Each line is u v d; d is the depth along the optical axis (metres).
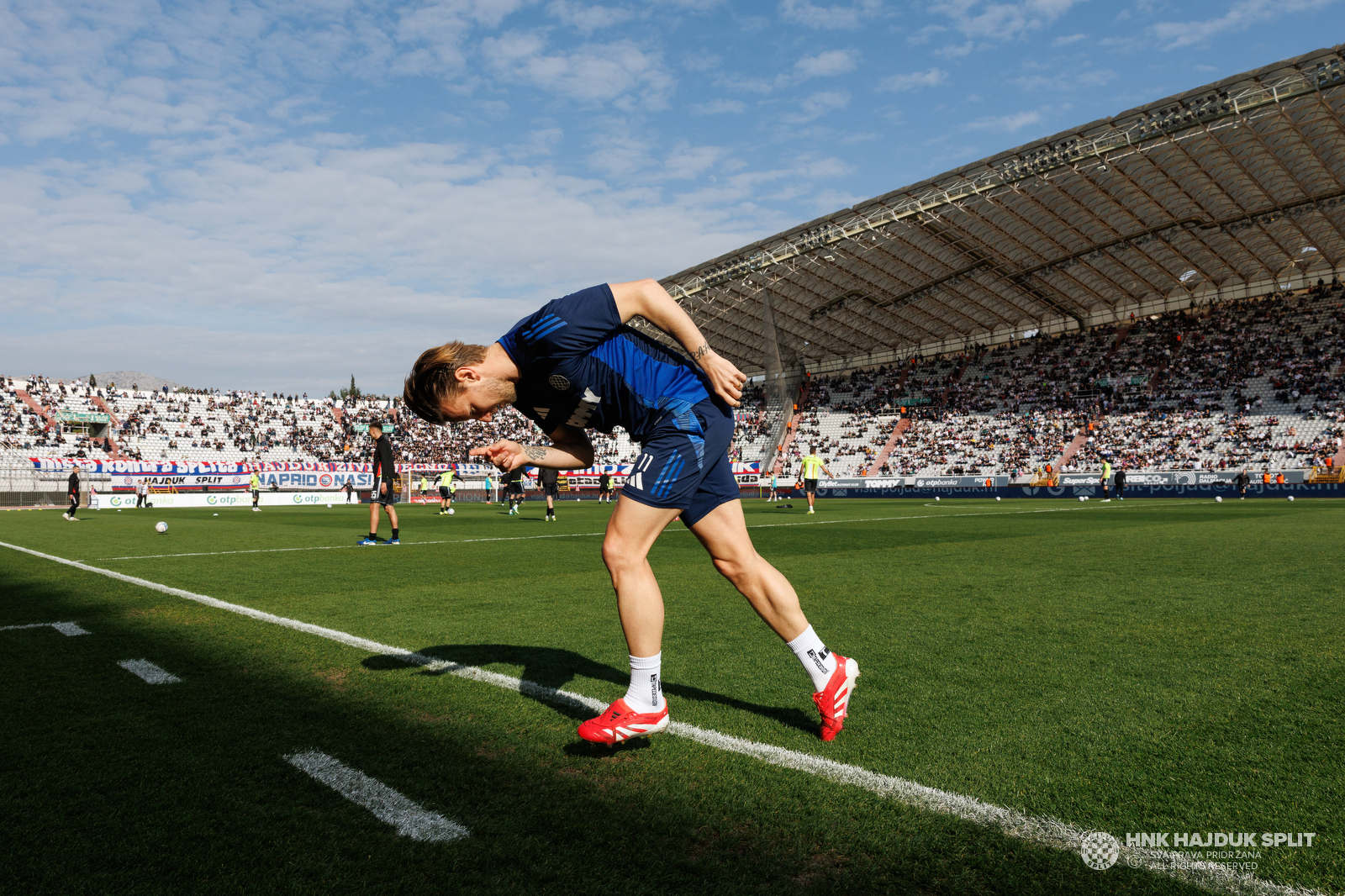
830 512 20.67
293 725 2.63
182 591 5.94
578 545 10.62
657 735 2.55
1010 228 33.25
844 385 53.25
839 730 2.53
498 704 2.88
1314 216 32.06
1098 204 30.86
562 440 2.86
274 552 9.45
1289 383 36.59
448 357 2.43
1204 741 2.44
